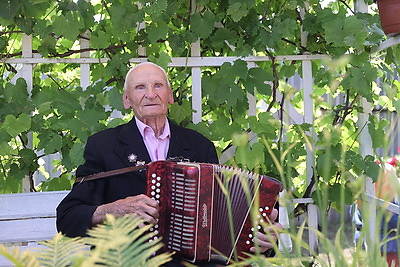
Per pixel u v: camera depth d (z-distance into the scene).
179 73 3.66
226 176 1.27
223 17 3.68
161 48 3.87
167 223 2.57
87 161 3.01
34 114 3.67
